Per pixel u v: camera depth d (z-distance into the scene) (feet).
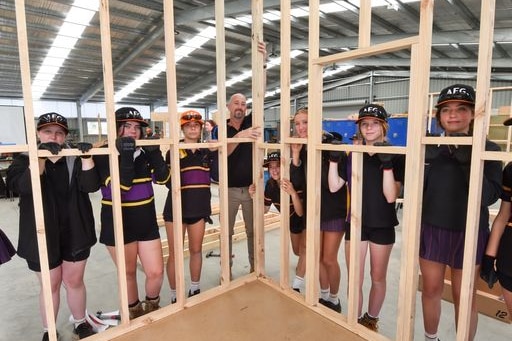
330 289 7.62
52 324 5.50
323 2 17.52
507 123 5.05
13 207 21.97
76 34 22.31
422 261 5.69
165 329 6.33
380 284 6.52
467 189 5.08
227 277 7.95
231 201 8.98
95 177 6.13
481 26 4.22
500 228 4.83
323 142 6.96
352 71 41.19
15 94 40.91
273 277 10.14
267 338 6.04
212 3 19.24
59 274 6.23
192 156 7.79
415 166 5.05
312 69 6.51
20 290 9.59
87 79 36.55
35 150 5.08
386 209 6.19
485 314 7.83
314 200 6.78
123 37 23.61
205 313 6.88
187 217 7.73
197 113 7.59
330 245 7.30
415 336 7.16
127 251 6.78
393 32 21.84
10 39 22.44
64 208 6.15
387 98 40.16
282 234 7.68
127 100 49.16
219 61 7.11
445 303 8.36
